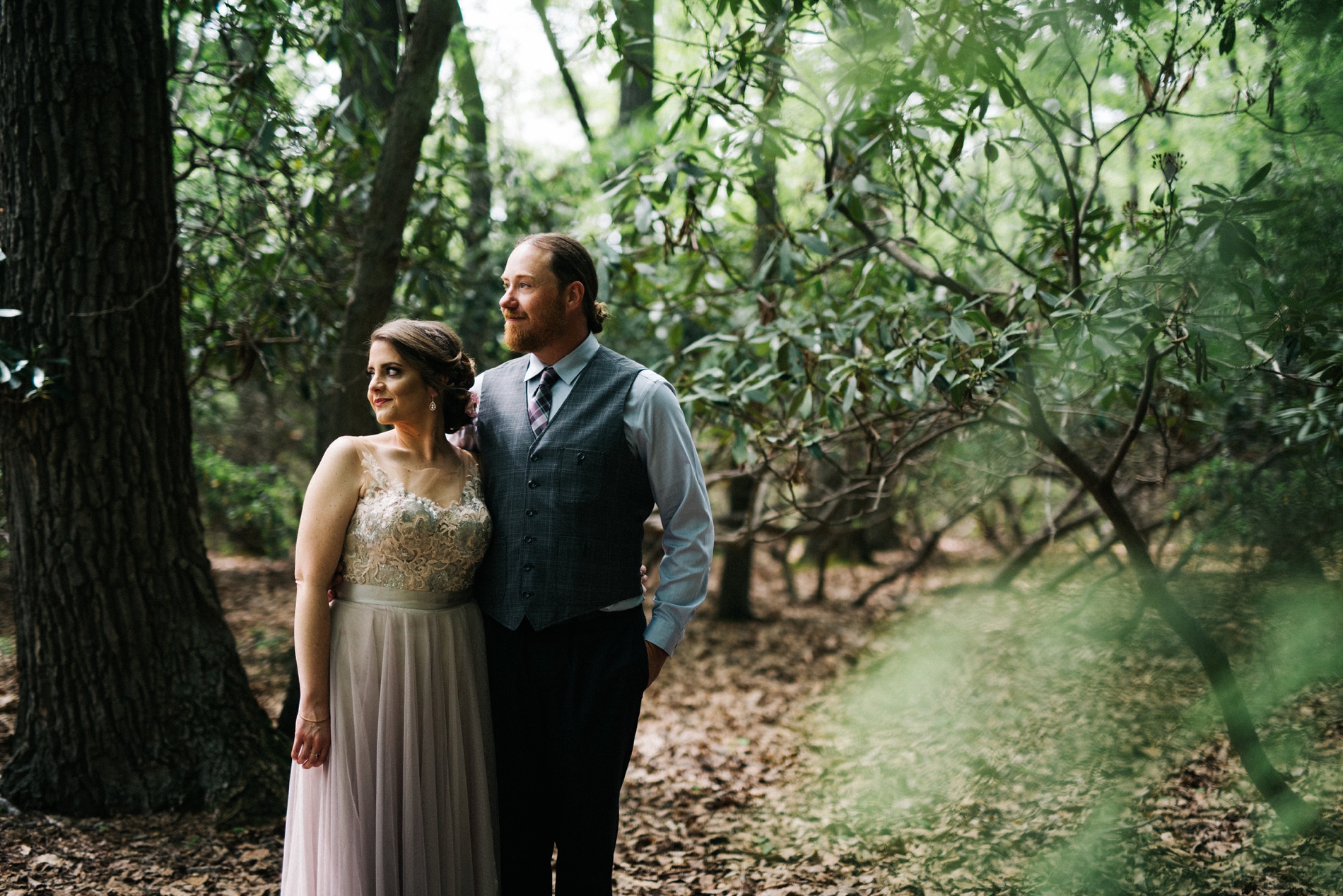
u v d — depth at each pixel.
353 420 3.85
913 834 3.54
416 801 2.07
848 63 3.03
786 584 10.66
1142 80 2.81
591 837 2.14
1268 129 2.97
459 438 2.39
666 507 2.22
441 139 5.55
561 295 2.17
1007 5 2.82
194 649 3.40
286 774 3.50
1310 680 4.39
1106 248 3.33
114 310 3.19
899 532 14.53
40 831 3.05
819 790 4.26
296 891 2.11
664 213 3.89
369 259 3.84
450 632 2.13
